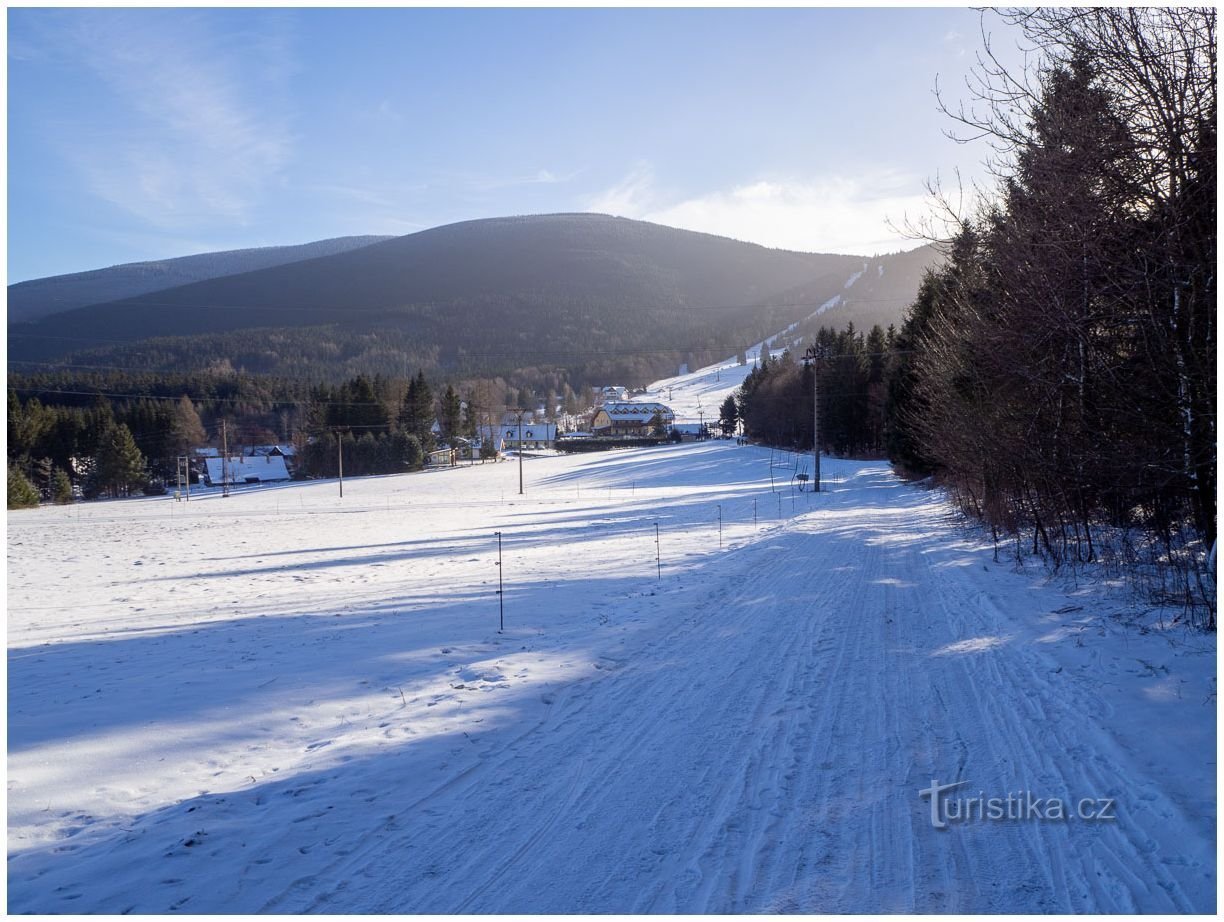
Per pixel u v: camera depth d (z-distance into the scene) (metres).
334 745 6.44
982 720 6.41
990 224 12.33
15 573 22.00
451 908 3.92
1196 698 6.44
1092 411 10.45
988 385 14.51
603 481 69.44
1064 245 9.52
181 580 19.38
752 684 7.75
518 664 8.96
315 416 110.06
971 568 14.51
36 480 76.38
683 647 9.54
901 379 38.06
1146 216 8.91
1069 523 15.70
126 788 5.62
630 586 14.86
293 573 19.84
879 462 68.00
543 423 180.50
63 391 104.62
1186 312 8.55
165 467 98.06
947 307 19.25
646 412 167.88
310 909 3.94
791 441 96.12
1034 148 9.95
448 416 122.00
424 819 4.95
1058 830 4.55
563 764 5.83
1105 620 9.23
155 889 4.17
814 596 12.63
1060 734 5.98
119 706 7.65
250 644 10.63
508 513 40.97
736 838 4.57
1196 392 8.58
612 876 4.19
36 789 5.61
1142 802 4.82
